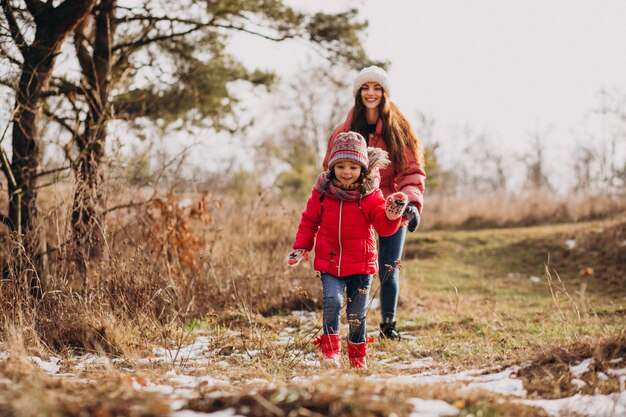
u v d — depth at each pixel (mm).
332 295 3900
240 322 5996
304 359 4262
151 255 6445
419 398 2566
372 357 4477
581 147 26641
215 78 9414
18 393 2393
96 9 7891
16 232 5395
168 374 3527
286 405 2350
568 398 2816
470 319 6195
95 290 5309
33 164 6242
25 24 6211
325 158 5172
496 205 18031
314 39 9250
